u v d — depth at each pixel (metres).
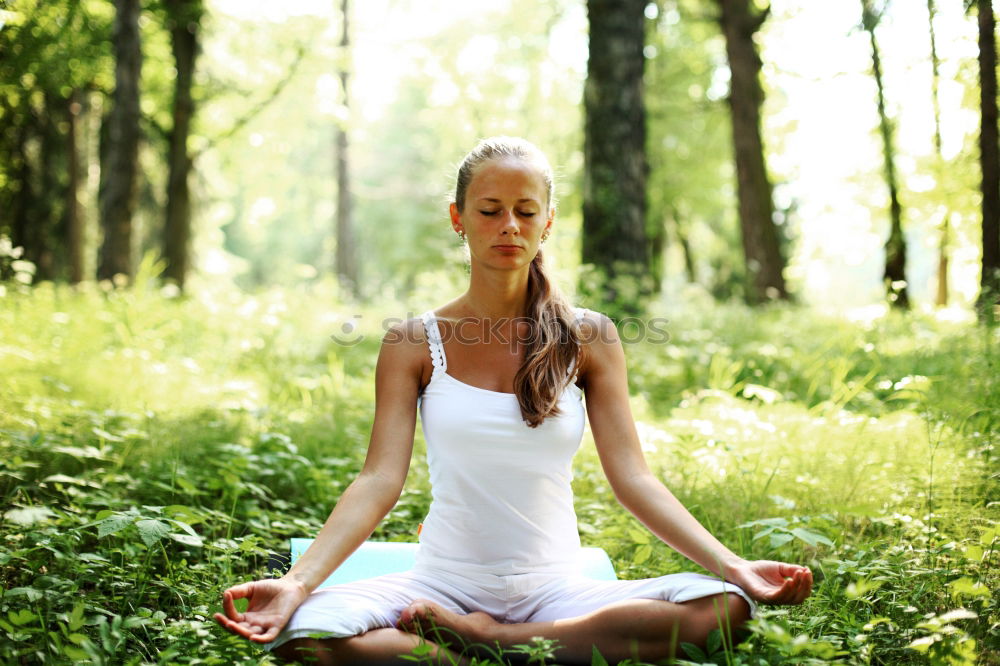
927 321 10.88
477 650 2.66
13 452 4.67
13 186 20.94
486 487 2.92
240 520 4.30
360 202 45.22
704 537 2.75
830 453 5.07
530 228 2.94
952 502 4.09
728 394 5.98
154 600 3.30
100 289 14.09
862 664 2.72
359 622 2.57
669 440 4.82
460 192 3.02
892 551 3.48
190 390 7.08
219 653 2.64
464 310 3.06
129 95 16.28
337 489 4.79
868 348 6.80
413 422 2.99
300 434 5.86
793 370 8.26
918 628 2.81
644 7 12.91
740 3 20.08
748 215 19.83
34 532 3.31
